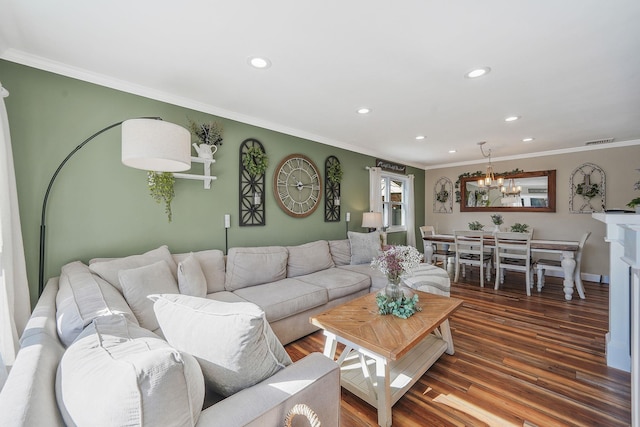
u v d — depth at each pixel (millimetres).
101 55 1953
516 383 1923
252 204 3305
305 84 2402
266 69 2152
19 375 748
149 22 1605
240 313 938
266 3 1458
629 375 1997
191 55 1957
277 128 3531
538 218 5137
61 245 2088
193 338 964
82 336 936
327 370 1056
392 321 1827
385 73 2215
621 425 1544
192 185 2805
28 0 1415
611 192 4469
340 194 4512
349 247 4016
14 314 1725
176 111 2676
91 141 2215
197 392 783
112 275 1871
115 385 624
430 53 1930
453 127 3617
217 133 2863
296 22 1610
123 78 2291
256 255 2904
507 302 3582
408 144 4547
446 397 1787
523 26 1636
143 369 635
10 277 1624
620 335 2084
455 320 3006
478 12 1519
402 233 6023
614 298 2105
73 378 713
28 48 1857
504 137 4102
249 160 3211
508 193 5457
